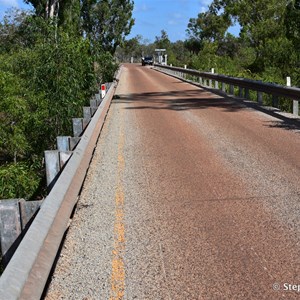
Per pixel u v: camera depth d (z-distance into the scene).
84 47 14.87
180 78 37.03
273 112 14.26
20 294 2.74
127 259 4.40
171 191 6.46
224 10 67.69
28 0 33.34
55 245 3.74
